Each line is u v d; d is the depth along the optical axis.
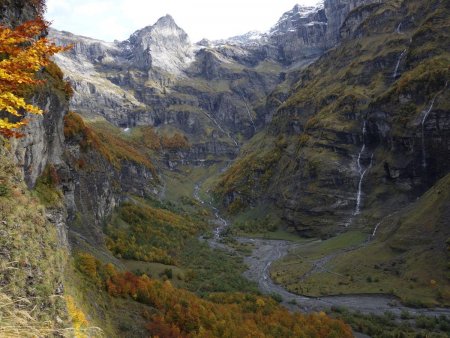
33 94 55.66
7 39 17.88
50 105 67.62
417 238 113.50
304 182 196.38
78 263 57.44
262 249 164.25
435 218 114.88
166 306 63.44
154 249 124.06
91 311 44.97
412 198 156.88
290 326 76.38
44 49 18.94
